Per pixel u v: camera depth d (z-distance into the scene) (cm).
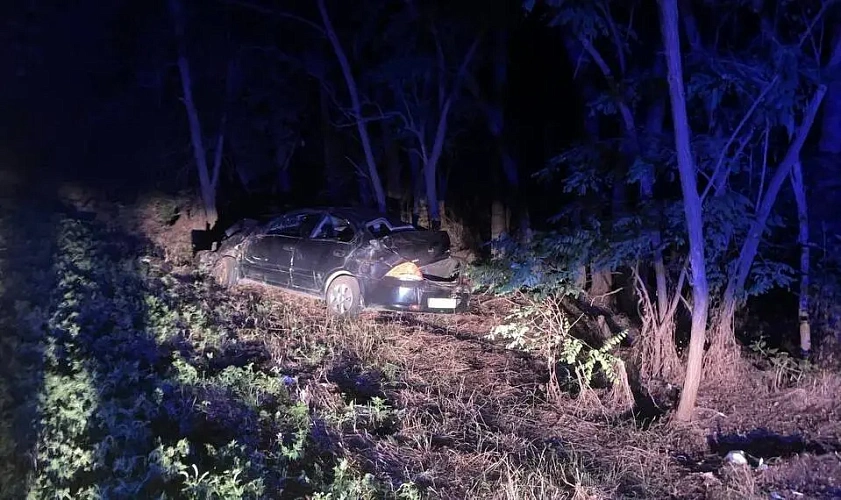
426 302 988
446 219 1689
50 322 767
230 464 522
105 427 549
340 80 1659
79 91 1672
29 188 1550
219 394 657
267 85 1683
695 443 675
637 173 744
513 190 1349
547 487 567
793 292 873
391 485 543
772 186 751
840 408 732
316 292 1050
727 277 786
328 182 1795
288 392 695
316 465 551
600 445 671
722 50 818
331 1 1508
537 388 800
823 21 789
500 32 1332
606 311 1081
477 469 604
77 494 463
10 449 504
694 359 698
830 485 592
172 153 1667
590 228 827
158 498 461
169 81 1659
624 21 974
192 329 856
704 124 891
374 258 993
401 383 789
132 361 704
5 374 626
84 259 1089
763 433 693
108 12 1616
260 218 1277
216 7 1556
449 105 1377
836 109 1085
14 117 1627
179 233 1584
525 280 841
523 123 1505
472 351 912
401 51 1415
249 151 1819
